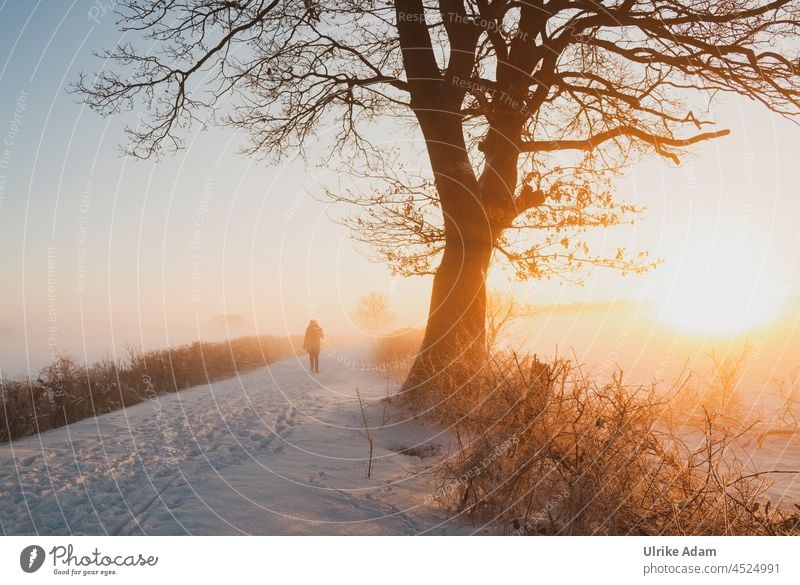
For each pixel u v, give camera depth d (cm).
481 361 919
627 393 544
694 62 1139
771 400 1010
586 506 468
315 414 1100
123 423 1061
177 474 668
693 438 721
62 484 633
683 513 466
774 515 478
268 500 557
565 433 521
